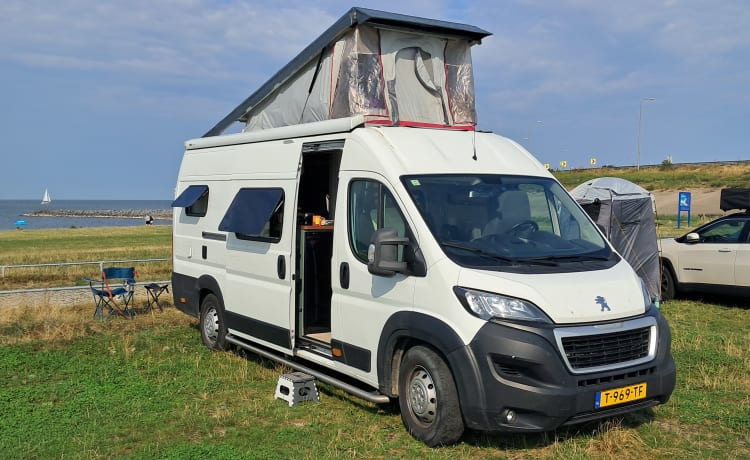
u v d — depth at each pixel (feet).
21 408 21.34
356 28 23.47
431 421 17.92
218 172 28.99
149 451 17.63
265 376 25.07
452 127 24.66
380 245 18.16
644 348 17.60
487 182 20.12
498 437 18.45
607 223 41.14
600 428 19.11
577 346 16.39
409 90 24.71
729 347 28.48
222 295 28.09
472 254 17.84
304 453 17.48
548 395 15.78
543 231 19.54
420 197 18.88
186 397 22.56
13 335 31.96
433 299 17.53
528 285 16.65
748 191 41.70
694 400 21.88
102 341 31.09
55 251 84.84
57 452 17.66
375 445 18.02
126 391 23.16
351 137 21.40
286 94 27.89
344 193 21.18
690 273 42.19
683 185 167.02
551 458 17.13
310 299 24.13
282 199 24.30
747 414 20.45
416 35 24.84
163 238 121.29
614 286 17.67
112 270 37.50
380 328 19.35
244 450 17.69
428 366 17.70
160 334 32.42
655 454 17.53
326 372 24.68
